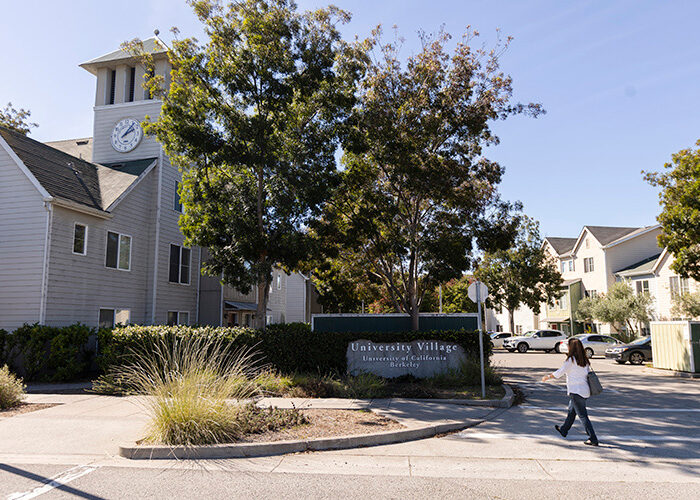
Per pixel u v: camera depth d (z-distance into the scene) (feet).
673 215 65.82
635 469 21.56
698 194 63.41
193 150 51.57
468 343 50.08
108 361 48.24
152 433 24.70
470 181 60.29
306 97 54.70
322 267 65.98
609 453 24.18
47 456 23.08
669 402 40.45
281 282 128.47
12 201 55.52
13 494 17.79
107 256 63.26
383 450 24.72
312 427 27.81
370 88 57.98
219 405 25.99
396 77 57.36
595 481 19.86
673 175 67.21
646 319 109.91
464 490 18.62
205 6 51.26
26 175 55.21
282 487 18.80
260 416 28.89
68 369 49.01
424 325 61.77
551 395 44.16
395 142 54.75
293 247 51.55
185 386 26.11
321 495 17.92
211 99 53.67
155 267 71.15
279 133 55.16
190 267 80.74
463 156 58.23
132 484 19.02
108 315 63.16
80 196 60.18
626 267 133.49
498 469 21.49
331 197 57.21
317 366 49.96
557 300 145.28
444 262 55.83
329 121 56.03
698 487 19.08
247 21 50.39
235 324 95.71
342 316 62.85
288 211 53.11
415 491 18.47
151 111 76.59
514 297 130.93
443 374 47.57
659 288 114.01
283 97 52.03
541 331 121.08
